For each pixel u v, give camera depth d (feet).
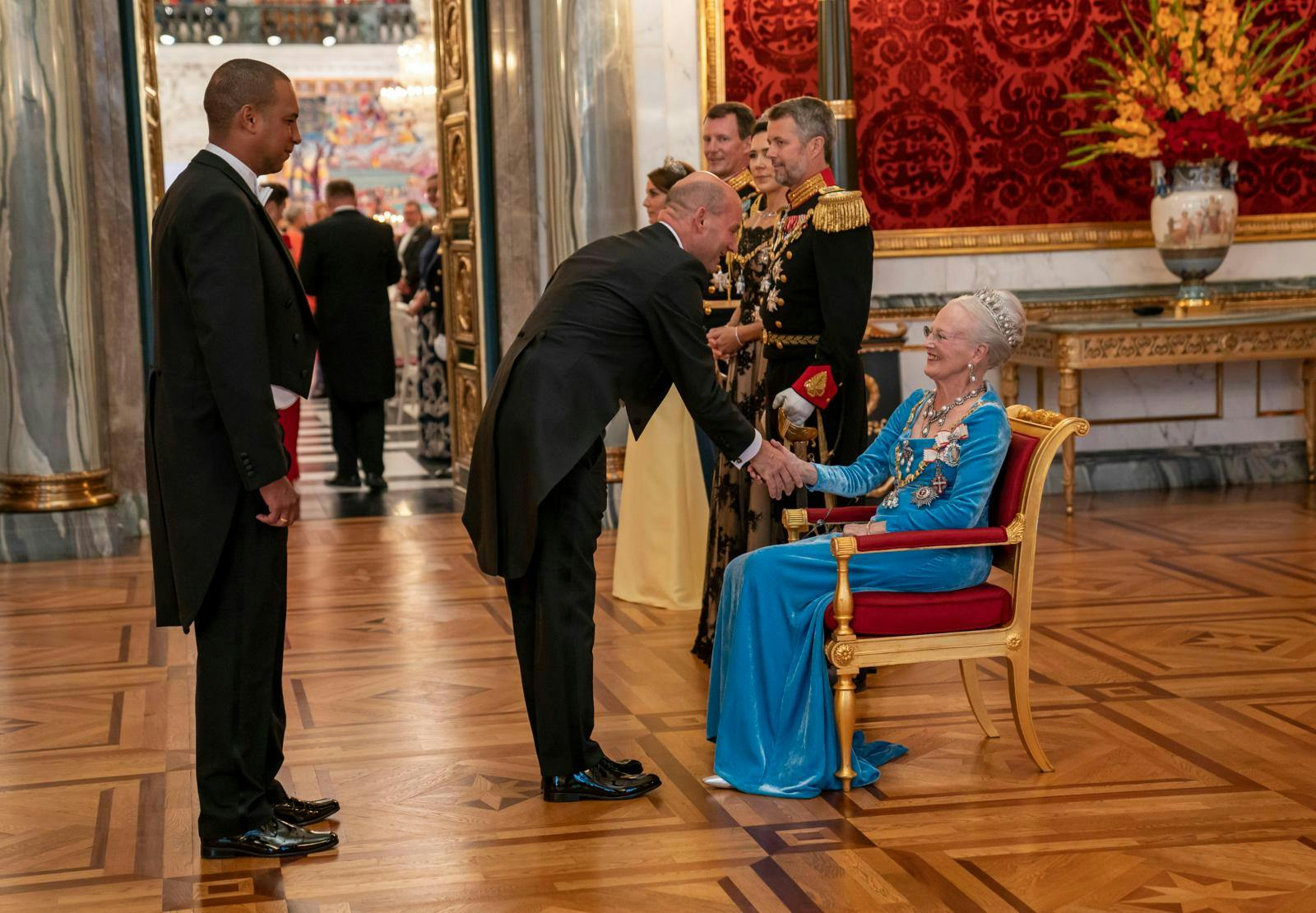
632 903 9.86
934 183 26.14
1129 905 9.68
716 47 24.98
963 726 13.73
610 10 23.79
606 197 24.14
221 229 10.00
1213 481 27.32
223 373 9.96
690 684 15.28
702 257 12.10
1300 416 27.66
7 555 22.50
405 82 69.67
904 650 12.00
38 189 22.16
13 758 13.28
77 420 22.79
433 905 9.91
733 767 12.22
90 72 23.70
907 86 25.91
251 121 10.41
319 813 11.55
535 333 11.59
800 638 12.17
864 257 13.97
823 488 12.74
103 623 18.39
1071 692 14.70
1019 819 11.28
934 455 12.20
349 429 29.30
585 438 11.41
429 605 19.17
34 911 9.90
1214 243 25.07
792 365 14.70
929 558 12.19
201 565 10.30
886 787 12.11
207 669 10.61
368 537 24.07
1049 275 26.63
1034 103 26.27
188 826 11.51
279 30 72.13
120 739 13.79
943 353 12.27
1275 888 9.92
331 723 14.15
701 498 18.94
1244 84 24.94
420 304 33.40
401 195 74.38
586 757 11.97
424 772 12.67
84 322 22.76
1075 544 22.07
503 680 15.56
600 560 22.02
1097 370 27.02
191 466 10.28
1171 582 19.36
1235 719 13.71
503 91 25.44
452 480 30.22
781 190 15.24
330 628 18.02
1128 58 25.29
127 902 10.03
